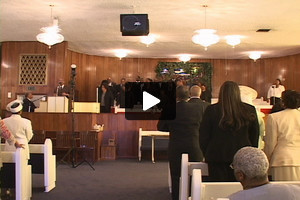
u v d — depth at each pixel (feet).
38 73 38.73
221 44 40.11
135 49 43.88
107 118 32.09
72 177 23.34
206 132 11.09
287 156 11.63
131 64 50.08
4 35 35.81
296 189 6.59
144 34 24.75
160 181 22.36
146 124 32.07
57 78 38.50
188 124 14.01
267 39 37.09
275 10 26.05
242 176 6.91
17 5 25.17
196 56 49.29
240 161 6.86
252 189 6.63
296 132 11.75
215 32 32.24
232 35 35.19
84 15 27.73
